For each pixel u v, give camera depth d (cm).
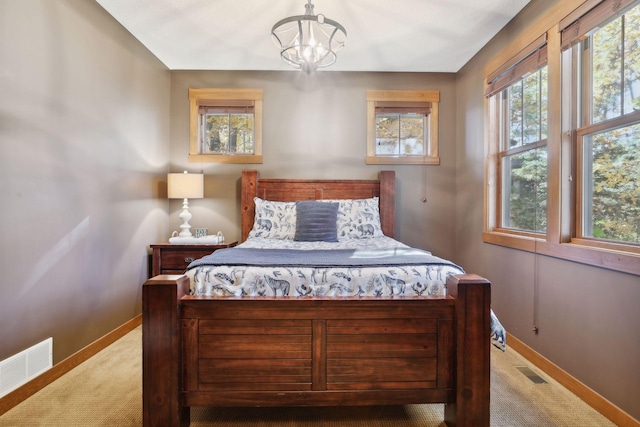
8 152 169
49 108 194
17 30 174
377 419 162
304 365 148
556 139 202
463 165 342
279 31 266
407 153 364
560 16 199
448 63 335
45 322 191
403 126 364
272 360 148
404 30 269
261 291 156
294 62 212
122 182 268
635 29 159
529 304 229
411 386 150
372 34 275
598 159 184
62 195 204
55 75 199
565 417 163
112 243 255
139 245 295
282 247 237
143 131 300
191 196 321
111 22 252
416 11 243
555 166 203
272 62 334
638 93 159
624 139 167
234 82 354
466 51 308
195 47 301
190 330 147
